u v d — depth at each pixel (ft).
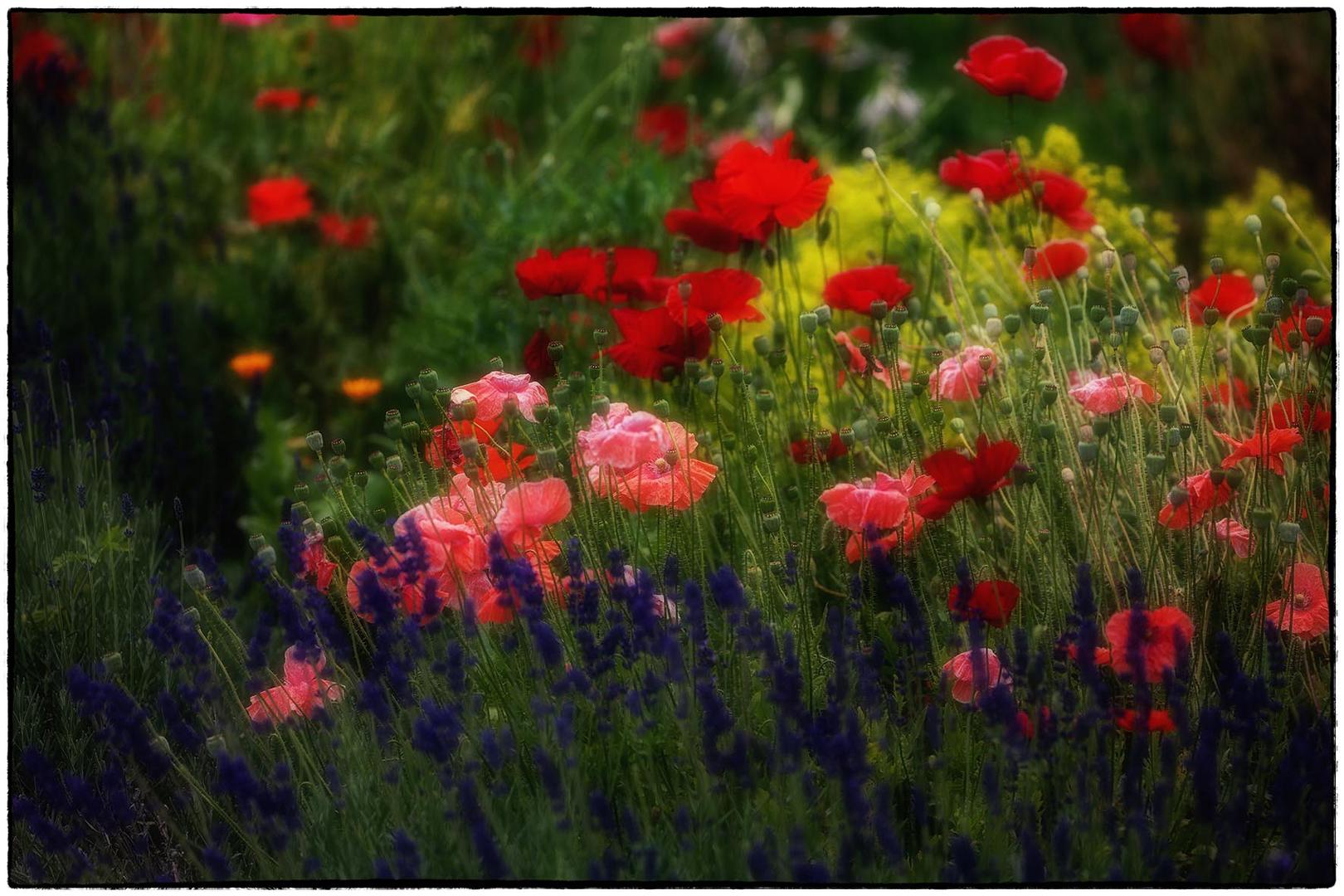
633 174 18.07
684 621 9.68
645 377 12.14
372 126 22.09
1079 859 8.85
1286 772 8.59
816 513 11.09
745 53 26.68
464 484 10.33
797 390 13.21
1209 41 23.11
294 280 19.33
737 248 13.74
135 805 10.52
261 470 15.06
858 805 8.49
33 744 10.53
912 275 16.17
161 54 22.45
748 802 8.87
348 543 10.87
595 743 9.45
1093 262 16.07
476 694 9.46
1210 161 23.44
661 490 10.43
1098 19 28.96
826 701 10.07
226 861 9.25
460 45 22.89
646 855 8.24
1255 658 10.14
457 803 8.93
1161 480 10.62
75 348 16.46
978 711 9.61
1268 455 10.29
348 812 9.35
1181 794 9.48
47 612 11.66
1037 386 11.08
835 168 22.00
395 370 17.95
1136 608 8.77
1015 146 16.12
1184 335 10.82
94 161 19.45
